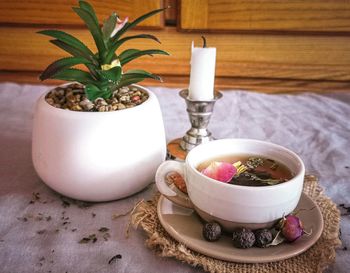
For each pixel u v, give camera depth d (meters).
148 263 0.31
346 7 0.74
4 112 0.65
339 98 0.75
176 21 0.79
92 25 0.37
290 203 0.31
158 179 0.35
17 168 0.46
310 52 0.79
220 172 0.33
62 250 0.32
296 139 0.56
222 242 0.31
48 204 0.39
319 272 0.28
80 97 0.40
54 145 0.36
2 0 0.78
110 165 0.36
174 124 0.62
